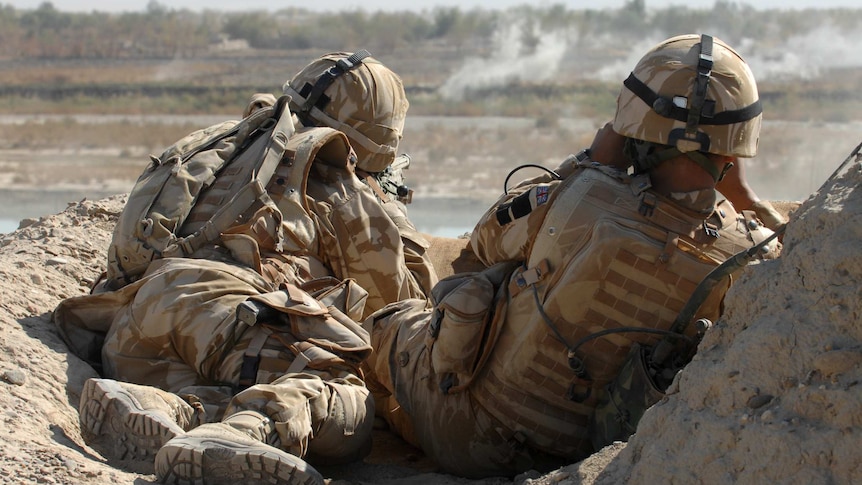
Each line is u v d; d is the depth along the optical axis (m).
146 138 28.48
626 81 3.15
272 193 3.98
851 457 2.07
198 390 3.37
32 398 3.26
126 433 2.98
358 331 3.57
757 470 2.20
